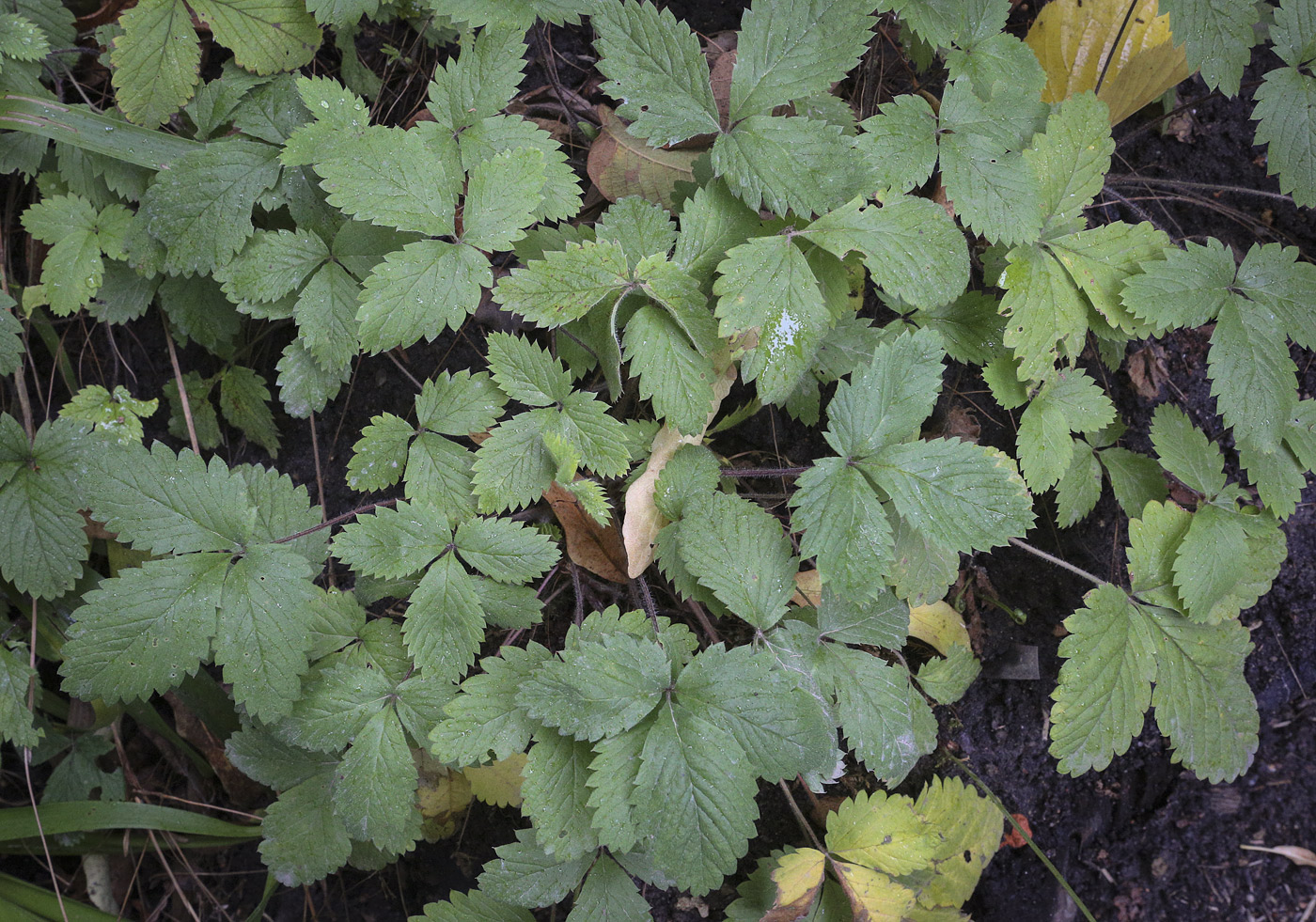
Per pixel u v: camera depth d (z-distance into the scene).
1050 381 0.42
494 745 0.40
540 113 0.46
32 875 0.49
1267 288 0.42
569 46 0.47
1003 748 0.48
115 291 0.44
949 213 0.45
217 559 0.40
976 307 0.44
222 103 0.43
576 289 0.40
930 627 0.46
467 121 0.41
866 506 0.40
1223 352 0.42
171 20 0.43
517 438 0.41
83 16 0.45
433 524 0.40
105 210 0.43
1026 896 0.48
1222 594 0.44
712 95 0.40
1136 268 0.42
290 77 0.43
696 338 0.40
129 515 0.40
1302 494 0.49
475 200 0.40
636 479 0.42
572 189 0.41
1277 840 0.49
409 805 0.41
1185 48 0.43
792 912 0.42
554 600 0.46
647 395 0.40
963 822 0.45
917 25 0.41
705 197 0.41
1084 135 0.42
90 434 0.43
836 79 0.40
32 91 0.43
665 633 0.41
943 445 0.41
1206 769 0.44
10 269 0.46
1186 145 0.50
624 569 0.44
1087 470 0.46
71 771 0.47
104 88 0.46
